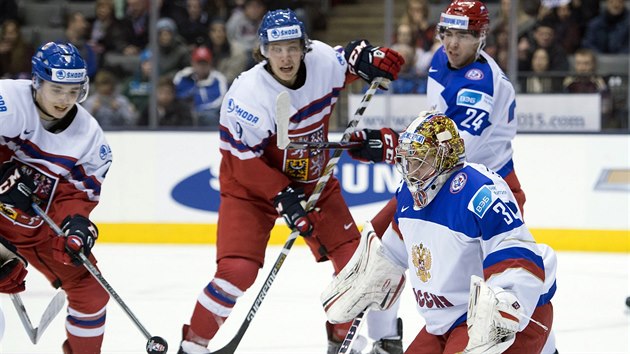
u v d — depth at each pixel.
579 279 16.25
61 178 9.49
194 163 19.55
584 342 12.27
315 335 12.62
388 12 19.89
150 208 19.66
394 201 10.23
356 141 10.00
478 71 9.91
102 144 9.51
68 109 9.03
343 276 8.58
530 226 18.84
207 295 10.12
